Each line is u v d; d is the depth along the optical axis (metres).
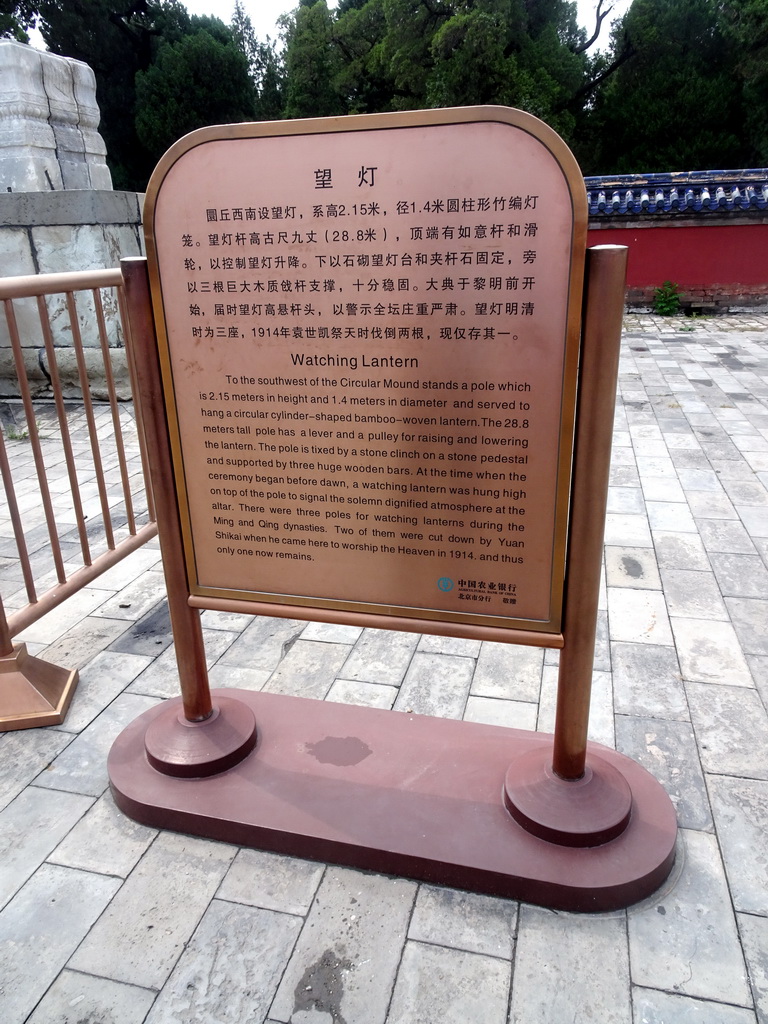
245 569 1.96
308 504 1.84
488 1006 1.53
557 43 19.39
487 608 1.80
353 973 1.61
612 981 1.57
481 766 2.09
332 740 2.21
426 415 1.67
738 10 19.08
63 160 6.98
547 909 1.75
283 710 2.35
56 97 6.84
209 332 1.75
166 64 21.48
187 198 1.64
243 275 1.67
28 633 2.99
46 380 6.59
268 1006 1.55
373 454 1.74
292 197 1.58
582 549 1.65
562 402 1.57
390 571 1.85
